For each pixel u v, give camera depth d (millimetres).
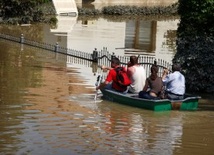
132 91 20188
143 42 41312
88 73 26234
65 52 32438
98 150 14016
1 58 29016
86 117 17391
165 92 19469
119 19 59062
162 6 70188
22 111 17656
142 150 14172
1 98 19344
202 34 22922
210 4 22828
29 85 22031
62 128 15938
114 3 71312
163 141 15125
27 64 27484
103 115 17766
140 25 54094
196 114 18562
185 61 22656
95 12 62219
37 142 14492
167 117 17938
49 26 47906
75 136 15195
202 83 22547
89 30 46750
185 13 23531
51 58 30266
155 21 58781
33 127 15891
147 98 19062
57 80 23625
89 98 20281
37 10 50938
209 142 15266
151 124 16922
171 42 41812
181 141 15203
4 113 17281
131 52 35344
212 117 18203
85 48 35625
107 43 39094
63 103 19188
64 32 44219
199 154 14141
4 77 23469
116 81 20234
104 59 31188
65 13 59594
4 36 37281
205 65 22359
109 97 20062
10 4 49156
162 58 32875
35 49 33375
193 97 19172
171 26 54375
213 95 22250
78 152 13789
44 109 18094
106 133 15633
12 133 15203
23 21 48969
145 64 28281
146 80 19391
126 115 17938
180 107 19047
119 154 13750
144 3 72938
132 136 15469
